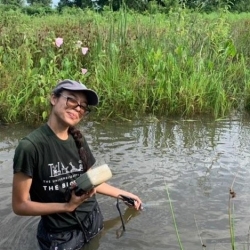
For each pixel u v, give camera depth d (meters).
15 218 1.83
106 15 4.30
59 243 1.60
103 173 1.47
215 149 2.68
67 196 1.55
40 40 3.80
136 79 3.47
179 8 4.24
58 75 3.26
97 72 3.45
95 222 1.72
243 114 3.48
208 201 2.01
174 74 3.52
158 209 1.94
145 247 1.65
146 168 2.37
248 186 2.17
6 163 2.37
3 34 3.83
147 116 3.34
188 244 1.67
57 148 1.53
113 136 2.88
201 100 3.40
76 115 1.51
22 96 3.20
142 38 3.96
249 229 1.77
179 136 2.92
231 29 5.20
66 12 7.35
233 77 3.94
